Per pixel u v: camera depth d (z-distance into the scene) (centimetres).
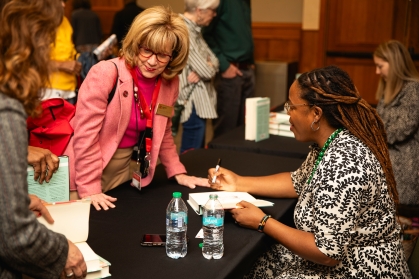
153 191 207
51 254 108
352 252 158
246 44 464
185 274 136
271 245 187
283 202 198
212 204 167
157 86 203
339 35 659
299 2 679
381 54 320
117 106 194
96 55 366
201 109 373
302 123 168
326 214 149
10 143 97
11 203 97
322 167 155
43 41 101
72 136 192
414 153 312
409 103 308
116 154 207
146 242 154
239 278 149
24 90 99
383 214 159
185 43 194
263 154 280
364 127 162
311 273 162
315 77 166
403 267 162
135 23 187
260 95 620
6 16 97
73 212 138
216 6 359
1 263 105
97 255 136
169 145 221
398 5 621
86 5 648
